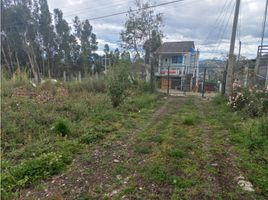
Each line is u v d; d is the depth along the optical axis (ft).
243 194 10.36
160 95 53.78
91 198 10.37
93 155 15.46
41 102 28.71
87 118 24.64
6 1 117.39
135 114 29.37
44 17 135.44
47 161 13.37
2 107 25.08
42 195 10.75
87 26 167.53
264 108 25.61
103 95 37.09
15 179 11.76
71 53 155.43
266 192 10.55
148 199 10.18
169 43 106.11
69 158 14.58
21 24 119.14
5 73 49.65
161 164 13.44
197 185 11.16
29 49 118.32
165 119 26.53
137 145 17.10
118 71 32.53
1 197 10.41
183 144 16.85
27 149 15.79
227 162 13.85
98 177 12.35
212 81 84.58
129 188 11.02
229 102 32.76
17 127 19.27
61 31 150.20
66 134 19.19
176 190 10.77
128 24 72.84
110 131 21.25
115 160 14.53
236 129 20.88
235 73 44.91
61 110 26.16
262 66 38.34
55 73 138.72
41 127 19.93
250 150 15.64
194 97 53.83
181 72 94.79
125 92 33.88
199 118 26.78
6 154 15.11
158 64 99.55
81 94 36.99
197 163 13.70
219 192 10.54
